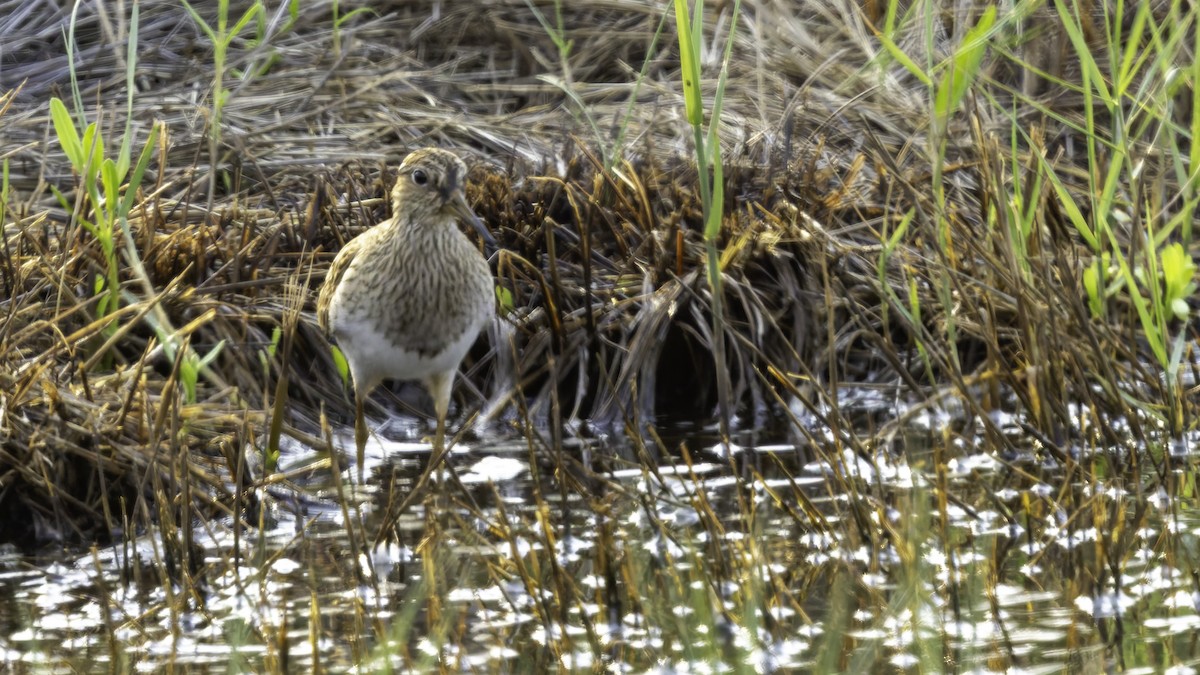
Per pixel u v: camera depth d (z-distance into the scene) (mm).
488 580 8367
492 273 12391
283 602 8086
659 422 11781
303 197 12969
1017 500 9508
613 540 8898
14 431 9297
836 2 15461
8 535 9297
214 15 15852
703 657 7285
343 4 16250
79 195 10609
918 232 12414
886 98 14633
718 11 16062
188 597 8039
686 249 12297
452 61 15766
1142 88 10297
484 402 12039
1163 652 7180
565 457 10172
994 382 11000
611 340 12180
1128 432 10562
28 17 15703
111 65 15117
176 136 13797
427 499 9211
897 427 10516
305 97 14781
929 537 8867
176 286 11117
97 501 9344
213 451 10000
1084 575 8203
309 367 11969
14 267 11125
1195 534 8766
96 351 10578
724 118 14344
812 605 7887
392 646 7414
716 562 8219
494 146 14039
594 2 16359
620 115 14602
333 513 9641
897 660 7184
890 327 12375
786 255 12312
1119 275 10875
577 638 7523
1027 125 14453
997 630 7508
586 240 11688
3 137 13758
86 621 7852
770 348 12172
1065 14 10008
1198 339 11984
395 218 10297
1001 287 11531
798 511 9320
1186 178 10891
